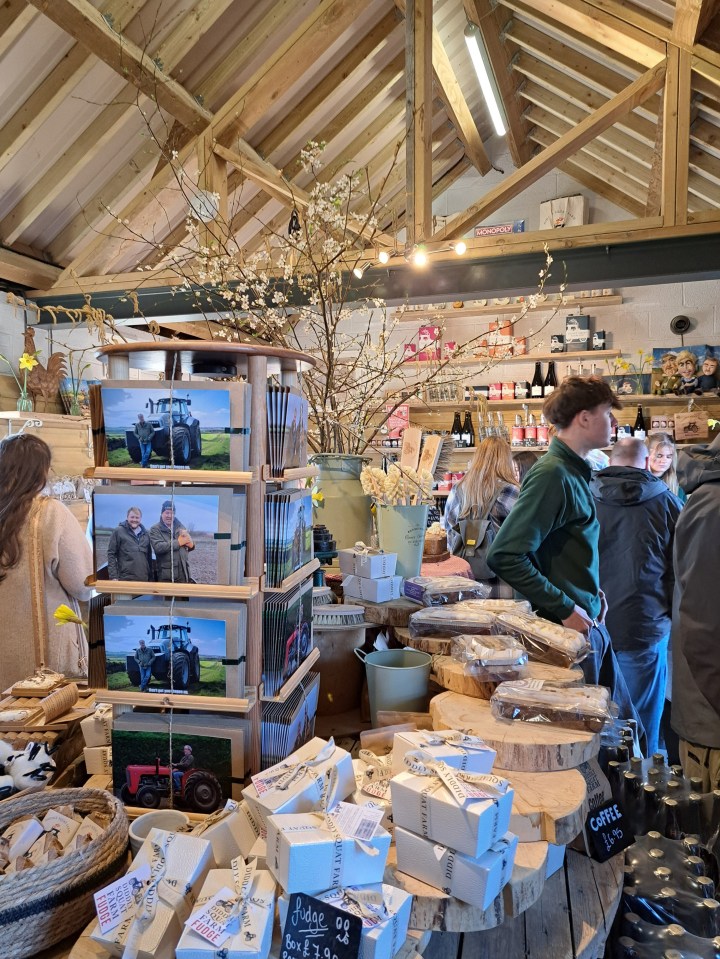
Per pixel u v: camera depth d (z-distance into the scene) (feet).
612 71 17.11
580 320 22.84
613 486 9.16
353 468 7.27
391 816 3.57
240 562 4.16
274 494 4.46
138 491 4.16
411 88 14.11
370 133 20.20
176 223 18.11
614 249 13.26
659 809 5.23
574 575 6.91
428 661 5.26
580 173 23.84
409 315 23.84
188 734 4.19
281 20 14.92
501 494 9.96
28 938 3.09
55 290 16.78
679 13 11.74
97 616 4.35
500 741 4.02
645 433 21.67
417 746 3.61
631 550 9.11
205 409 4.11
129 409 4.17
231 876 2.98
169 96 14.35
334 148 20.03
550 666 5.11
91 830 3.73
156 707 4.43
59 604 7.35
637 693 9.30
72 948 3.13
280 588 4.28
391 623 5.89
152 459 4.18
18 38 12.21
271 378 4.93
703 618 7.04
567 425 6.91
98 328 7.92
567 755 3.99
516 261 13.85
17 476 7.21
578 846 4.27
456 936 3.55
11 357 16.34
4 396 15.69
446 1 17.34
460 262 14.11
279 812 3.14
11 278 16.12
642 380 22.11
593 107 18.76
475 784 3.22
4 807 3.78
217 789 4.19
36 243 16.85
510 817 3.41
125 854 3.58
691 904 4.23
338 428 7.69
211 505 4.10
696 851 4.71
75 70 13.21
